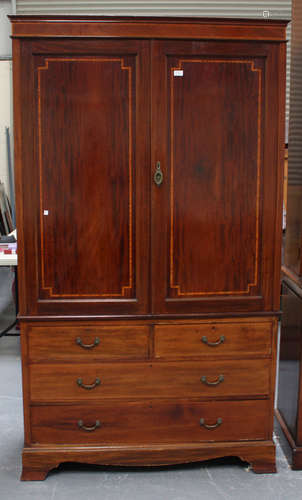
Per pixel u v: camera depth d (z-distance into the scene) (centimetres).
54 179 225
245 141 227
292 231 266
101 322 232
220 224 232
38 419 237
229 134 226
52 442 239
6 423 287
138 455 238
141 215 228
